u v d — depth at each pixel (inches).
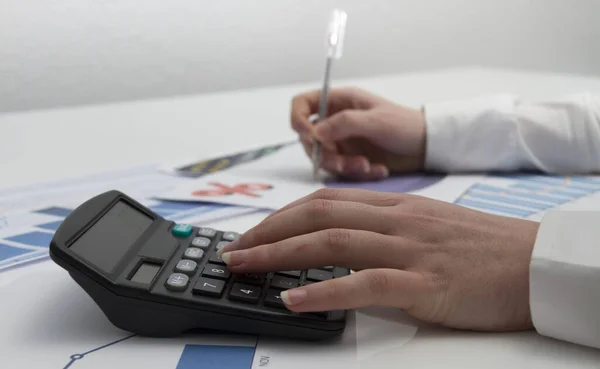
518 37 76.1
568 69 78.4
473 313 14.8
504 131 27.9
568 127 27.9
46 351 13.6
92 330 14.6
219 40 58.6
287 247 15.3
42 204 23.2
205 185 25.8
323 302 14.1
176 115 39.4
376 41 68.2
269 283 15.4
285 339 14.5
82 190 24.9
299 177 27.6
